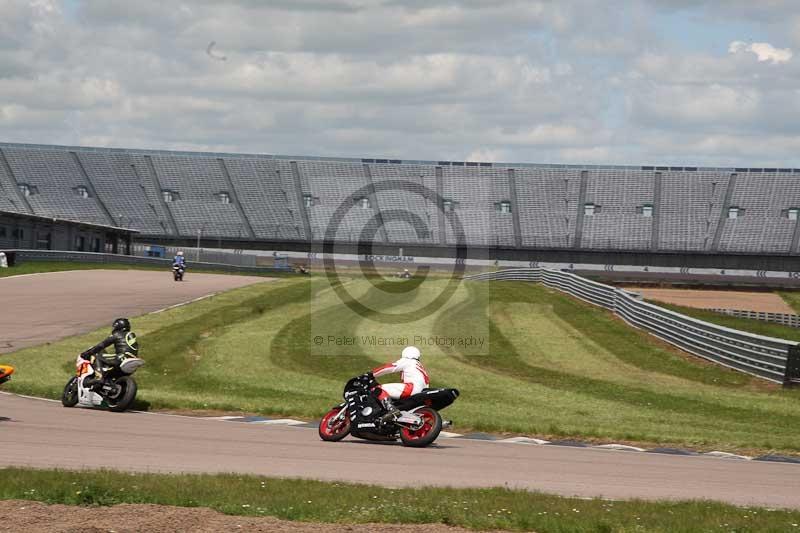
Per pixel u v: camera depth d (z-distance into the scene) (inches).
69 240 5738.2
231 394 1517.0
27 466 777.6
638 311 2628.0
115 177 7869.1
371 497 659.4
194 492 652.7
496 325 2588.6
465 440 1095.0
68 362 1819.6
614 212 7534.5
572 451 1022.4
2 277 3836.1
